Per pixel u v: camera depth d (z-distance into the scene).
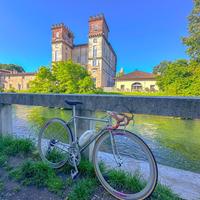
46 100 2.21
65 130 1.97
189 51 22.08
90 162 1.87
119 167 1.78
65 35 46.09
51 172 1.75
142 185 1.51
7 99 2.62
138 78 39.91
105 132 1.59
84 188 1.51
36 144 2.53
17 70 69.50
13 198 1.44
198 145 6.03
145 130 8.37
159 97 1.44
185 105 1.32
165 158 4.79
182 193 1.46
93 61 42.41
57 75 24.86
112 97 1.69
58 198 1.44
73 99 1.97
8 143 2.43
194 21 22.95
